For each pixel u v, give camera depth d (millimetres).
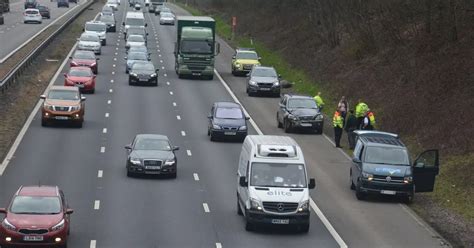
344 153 88000
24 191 52250
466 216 64125
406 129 93312
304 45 162625
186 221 58719
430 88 97688
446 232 59406
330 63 138250
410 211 65062
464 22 109062
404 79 107438
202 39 140750
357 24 134625
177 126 99000
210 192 68188
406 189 66625
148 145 74188
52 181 69188
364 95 113250
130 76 130000
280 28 196000
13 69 118375
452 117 87125
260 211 55344
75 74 120750
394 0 124312
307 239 55406
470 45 102375
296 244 53938
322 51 149000
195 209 62344
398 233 58062
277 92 126688
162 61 164125
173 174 72750
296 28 182125
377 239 56156
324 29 151375
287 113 98562
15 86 117125
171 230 56094
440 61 103375
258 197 55594
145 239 53594
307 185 57250
